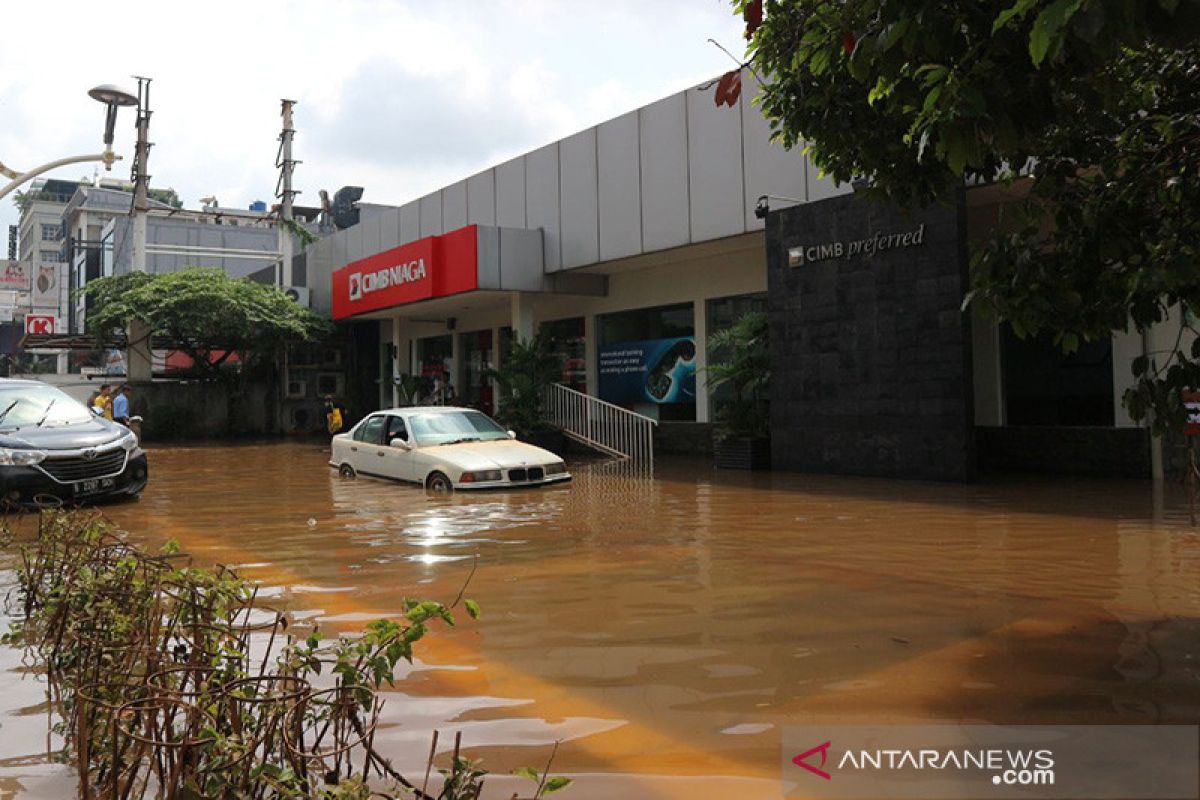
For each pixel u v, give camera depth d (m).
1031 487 10.84
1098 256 3.93
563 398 18.83
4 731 3.31
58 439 10.23
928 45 2.95
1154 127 4.02
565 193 18.66
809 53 4.02
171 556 4.30
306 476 14.05
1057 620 4.53
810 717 3.24
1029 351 13.09
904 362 12.04
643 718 3.28
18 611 5.18
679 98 15.98
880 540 7.19
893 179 4.51
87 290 26.75
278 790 2.31
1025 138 3.48
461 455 11.89
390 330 28.67
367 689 2.61
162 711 3.10
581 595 5.33
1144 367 3.95
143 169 28.17
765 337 14.48
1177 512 8.41
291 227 30.02
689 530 7.89
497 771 2.82
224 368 29.17
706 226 15.52
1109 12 2.21
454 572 6.12
